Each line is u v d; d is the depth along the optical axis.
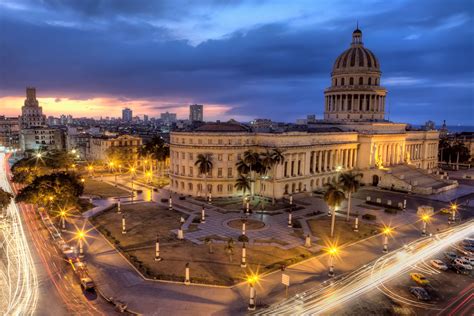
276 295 50.09
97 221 84.56
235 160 113.50
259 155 105.94
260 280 54.59
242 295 49.75
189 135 114.00
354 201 111.44
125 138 187.62
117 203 102.75
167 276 54.00
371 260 64.19
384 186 135.38
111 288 51.00
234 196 113.88
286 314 44.91
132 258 60.88
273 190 110.12
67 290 50.19
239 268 58.56
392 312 46.53
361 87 156.50
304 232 78.44
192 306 46.38
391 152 155.50
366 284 54.41
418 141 175.38
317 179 126.12
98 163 179.75
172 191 121.31
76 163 181.12
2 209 89.81
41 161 129.12
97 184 134.12
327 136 129.50
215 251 65.94
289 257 63.69
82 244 68.75
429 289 53.50
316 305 47.50
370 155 141.88
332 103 166.62
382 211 99.44
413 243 73.81
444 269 60.50
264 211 95.62
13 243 69.38
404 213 97.88
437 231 82.12
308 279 55.66
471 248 70.25
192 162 114.25
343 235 77.00
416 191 126.31
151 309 45.38
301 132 119.00
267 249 67.50
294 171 117.06
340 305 47.72
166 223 83.38
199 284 52.62
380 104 162.38
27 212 93.25
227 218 88.56
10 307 45.16
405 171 146.38
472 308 48.19
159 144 141.62
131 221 84.81
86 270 55.16
